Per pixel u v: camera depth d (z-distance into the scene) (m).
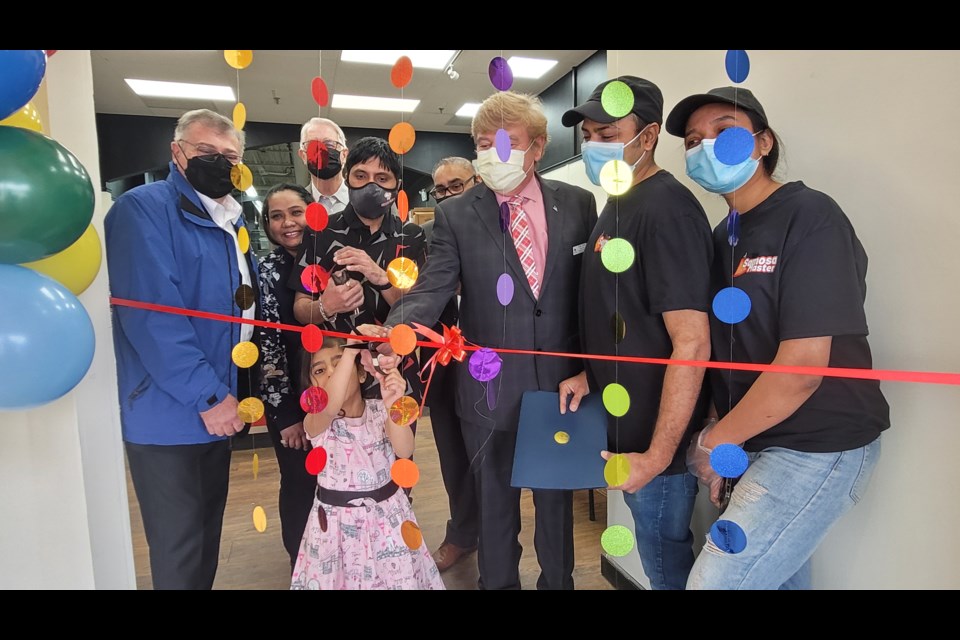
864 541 1.09
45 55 0.77
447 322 1.79
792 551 0.93
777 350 0.92
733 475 0.82
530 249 1.23
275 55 4.32
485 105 1.17
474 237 1.26
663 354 1.07
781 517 0.92
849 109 1.06
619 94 0.78
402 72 0.85
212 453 1.31
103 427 1.33
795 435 0.92
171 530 1.26
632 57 1.68
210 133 1.23
